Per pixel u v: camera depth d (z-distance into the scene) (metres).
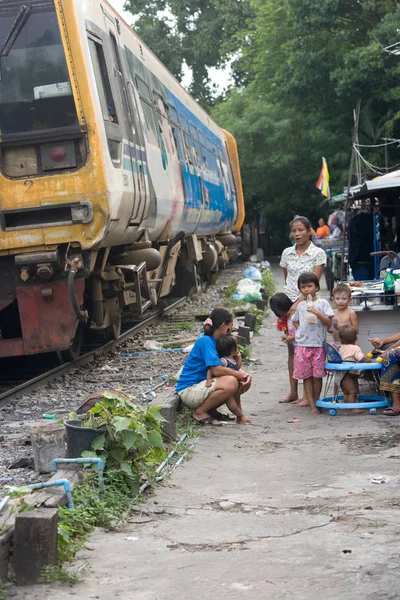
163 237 17.20
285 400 10.39
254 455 7.89
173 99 20.09
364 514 5.97
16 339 12.02
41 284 11.93
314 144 39.62
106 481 6.55
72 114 11.65
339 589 4.65
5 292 12.04
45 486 5.94
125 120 13.36
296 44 36.62
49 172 11.61
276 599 4.55
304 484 6.86
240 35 47.88
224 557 5.23
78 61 11.65
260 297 22.28
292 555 5.21
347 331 9.86
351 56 33.16
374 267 17.48
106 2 13.76
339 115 39.12
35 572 4.92
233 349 9.36
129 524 5.99
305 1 34.44
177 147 19.27
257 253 43.16
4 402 10.73
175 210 17.84
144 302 16.50
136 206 13.32
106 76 12.62
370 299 10.66
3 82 11.82
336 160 37.84
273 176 44.75
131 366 13.55
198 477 7.17
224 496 6.61
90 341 15.98
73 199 11.52
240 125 44.22
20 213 11.68
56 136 11.53
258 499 6.49
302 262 10.15
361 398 9.98
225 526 5.86
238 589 4.71
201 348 9.30
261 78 45.44
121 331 17.94
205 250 25.56
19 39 11.81
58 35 11.76
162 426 8.04
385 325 10.48
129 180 12.82
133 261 14.54
